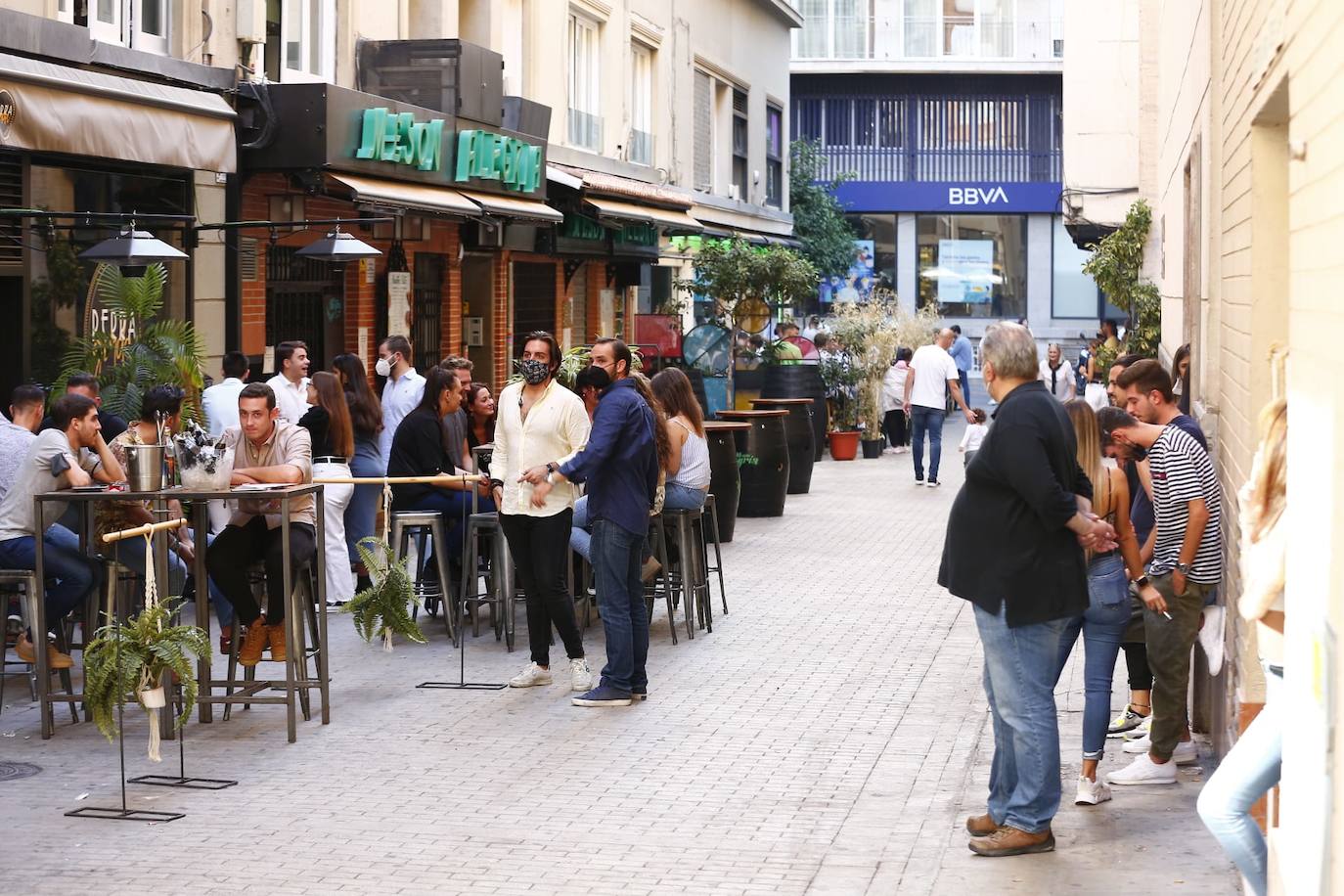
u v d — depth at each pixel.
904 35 49.88
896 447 27.39
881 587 13.60
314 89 14.48
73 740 8.48
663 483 10.73
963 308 51.72
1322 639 3.84
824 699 9.45
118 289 12.66
